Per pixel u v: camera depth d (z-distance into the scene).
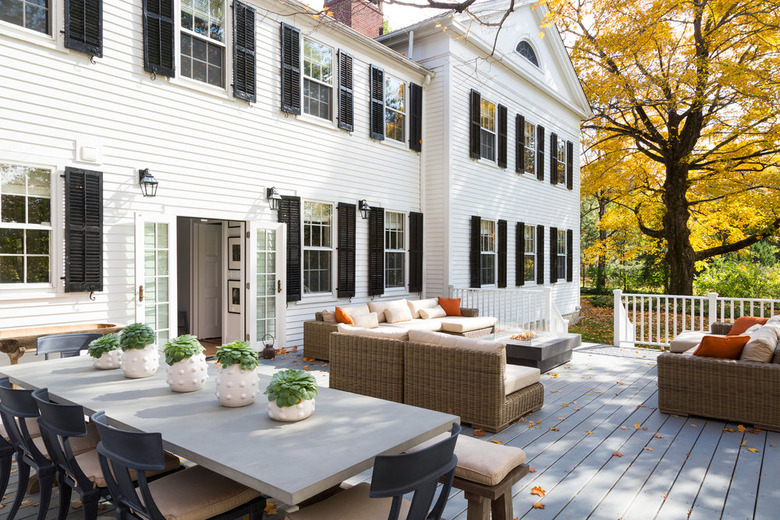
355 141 9.05
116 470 2.00
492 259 11.82
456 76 10.48
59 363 3.56
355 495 2.25
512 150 12.51
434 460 1.83
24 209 5.16
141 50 6.12
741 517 2.90
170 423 2.28
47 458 2.64
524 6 12.49
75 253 5.43
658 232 16.16
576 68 14.81
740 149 13.44
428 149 10.58
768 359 4.70
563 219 15.14
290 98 7.82
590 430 4.45
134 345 3.11
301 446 2.01
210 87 6.82
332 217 8.67
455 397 4.50
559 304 14.71
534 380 4.98
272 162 7.65
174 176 6.44
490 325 9.20
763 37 11.69
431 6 3.81
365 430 2.22
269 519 2.84
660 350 8.73
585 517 2.89
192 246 8.91
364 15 11.25
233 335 7.70
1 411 2.62
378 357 5.01
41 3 5.30
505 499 2.49
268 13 7.56
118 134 5.89
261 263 7.54
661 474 3.51
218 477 2.36
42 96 5.27
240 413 2.45
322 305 8.52
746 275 16.03
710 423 4.72
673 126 14.16
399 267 10.23
